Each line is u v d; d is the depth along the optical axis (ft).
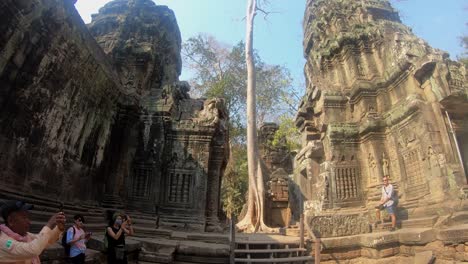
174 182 40.34
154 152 41.06
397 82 44.19
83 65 31.45
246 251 28.35
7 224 7.99
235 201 87.20
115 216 18.13
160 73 51.75
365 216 38.83
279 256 29.99
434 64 38.70
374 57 49.85
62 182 30.01
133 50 46.78
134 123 41.96
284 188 64.54
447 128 37.22
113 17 51.47
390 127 43.52
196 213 38.88
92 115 35.32
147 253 24.67
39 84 26.21
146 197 39.52
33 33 24.40
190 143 41.75
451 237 26.50
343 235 37.73
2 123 22.77
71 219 27.37
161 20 54.49
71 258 16.14
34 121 26.04
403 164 40.78
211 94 84.12
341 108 49.93
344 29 54.54
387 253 31.17
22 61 24.03
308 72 62.69
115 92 39.11
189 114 43.98
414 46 43.29
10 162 23.52
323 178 45.21
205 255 25.88
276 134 79.82
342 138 46.68
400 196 39.91
